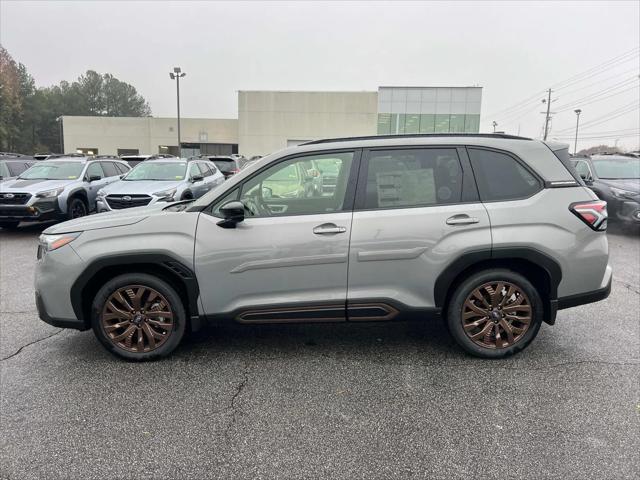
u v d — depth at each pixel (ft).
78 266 11.80
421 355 12.79
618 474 7.95
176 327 12.32
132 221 12.07
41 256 12.33
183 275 11.84
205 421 9.68
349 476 8.00
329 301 11.91
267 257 11.75
